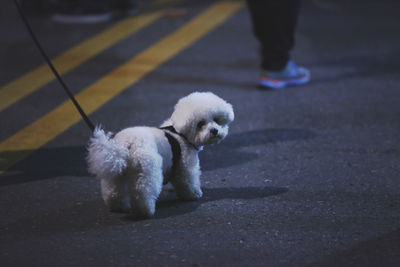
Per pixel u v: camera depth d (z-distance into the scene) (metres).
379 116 6.70
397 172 5.02
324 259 3.51
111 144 3.82
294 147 5.77
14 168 5.31
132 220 4.10
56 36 11.40
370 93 7.69
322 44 10.61
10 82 8.42
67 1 12.88
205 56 9.89
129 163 3.92
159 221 4.07
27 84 8.31
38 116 6.92
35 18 13.21
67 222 4.11
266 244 3.71
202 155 5.61
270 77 8.06
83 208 4.37
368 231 3.88
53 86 8.22
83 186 4.84
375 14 13.26
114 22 12.73
